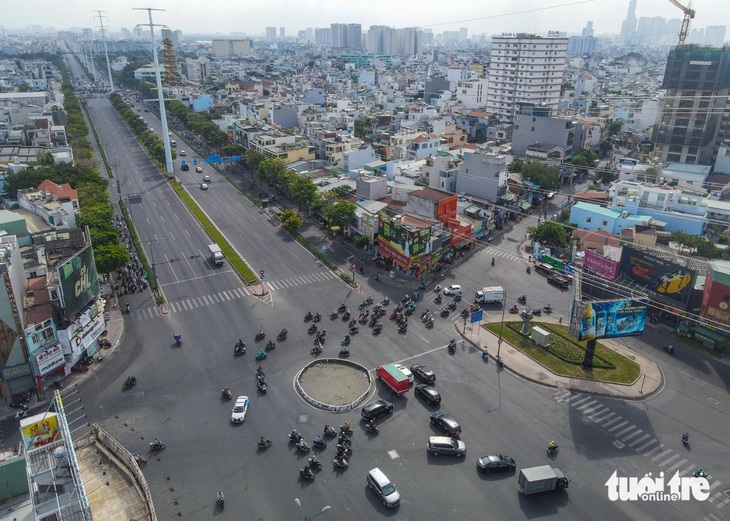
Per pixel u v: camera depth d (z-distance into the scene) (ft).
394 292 343.87
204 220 473.26
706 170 565.94
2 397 239.30
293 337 290.15
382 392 245.45
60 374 255.29
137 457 200.75
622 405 237.86
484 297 328.70
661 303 311.27
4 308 228.63
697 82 594.24
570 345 283.59
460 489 190.49
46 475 153.38
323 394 243.60
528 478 184.44
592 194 504.43
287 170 529.86
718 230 417.08
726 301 277.23
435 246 372.58
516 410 233.76
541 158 634.43
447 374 259.19
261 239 434.71
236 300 332.19
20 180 480.23
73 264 257.55
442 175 483.92
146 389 246.27
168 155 602.85
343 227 433.89
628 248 325.62
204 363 266.36
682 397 244.22
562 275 360.48
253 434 217.36
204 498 185.47
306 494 187.32
